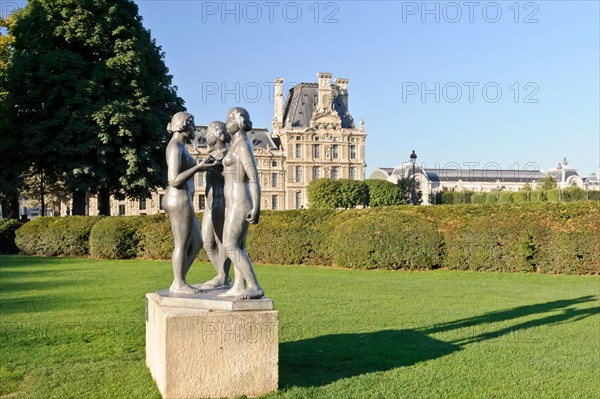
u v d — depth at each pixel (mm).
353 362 7914
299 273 19375
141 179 32344
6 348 8602
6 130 31688
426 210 21625
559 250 19172
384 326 10352
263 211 24344
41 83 32000
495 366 7754
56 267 21359
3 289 15133
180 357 6086
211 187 7457
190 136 7258
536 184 98812
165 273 18906
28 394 6516
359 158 103625
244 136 6863
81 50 33688
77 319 10828
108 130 31672
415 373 7383
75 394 6488
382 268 20625
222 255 7492
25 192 52188
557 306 12719
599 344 9047
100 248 25219
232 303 6379
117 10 34062
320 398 6344
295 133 100438
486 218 20297
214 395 6207
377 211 22156
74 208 34156
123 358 8094
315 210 23688
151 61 35969
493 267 19875
